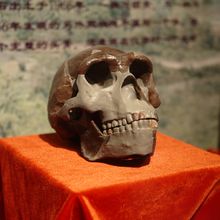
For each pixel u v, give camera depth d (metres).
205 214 1.17
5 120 1.53
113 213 1.02
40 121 1.58
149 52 1.72
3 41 1.48
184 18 1.76
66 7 1.55
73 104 1.17
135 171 1.10
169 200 1.09
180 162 1.17
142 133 1.11
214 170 1.14
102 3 1.60
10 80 1.51
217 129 1.93
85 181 1.03
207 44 1.82
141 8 1.67
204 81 1.85
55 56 1.56
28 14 1.50
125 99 1.14
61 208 1.00
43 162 1.16
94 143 1.18
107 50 1.22
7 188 1.31
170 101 1.80
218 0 1.81
